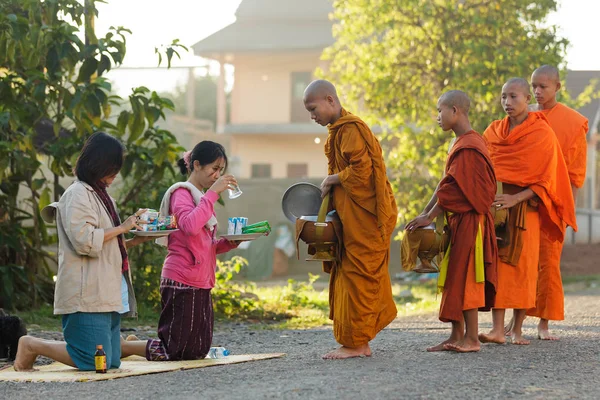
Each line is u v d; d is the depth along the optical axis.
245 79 35.59
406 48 20.38
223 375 6.16
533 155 7.80
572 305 13.19
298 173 35.88
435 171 19.53
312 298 14.83
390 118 20.36
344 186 6.62
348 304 6.70
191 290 7.04
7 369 6.70
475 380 5.74
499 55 19.22
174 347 7.01
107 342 6.50
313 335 9.77
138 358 7.30
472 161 7.02
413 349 7.36
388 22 20.05
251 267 26.05
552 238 8.23
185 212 6.91
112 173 6.51
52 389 5.78
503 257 7.65
